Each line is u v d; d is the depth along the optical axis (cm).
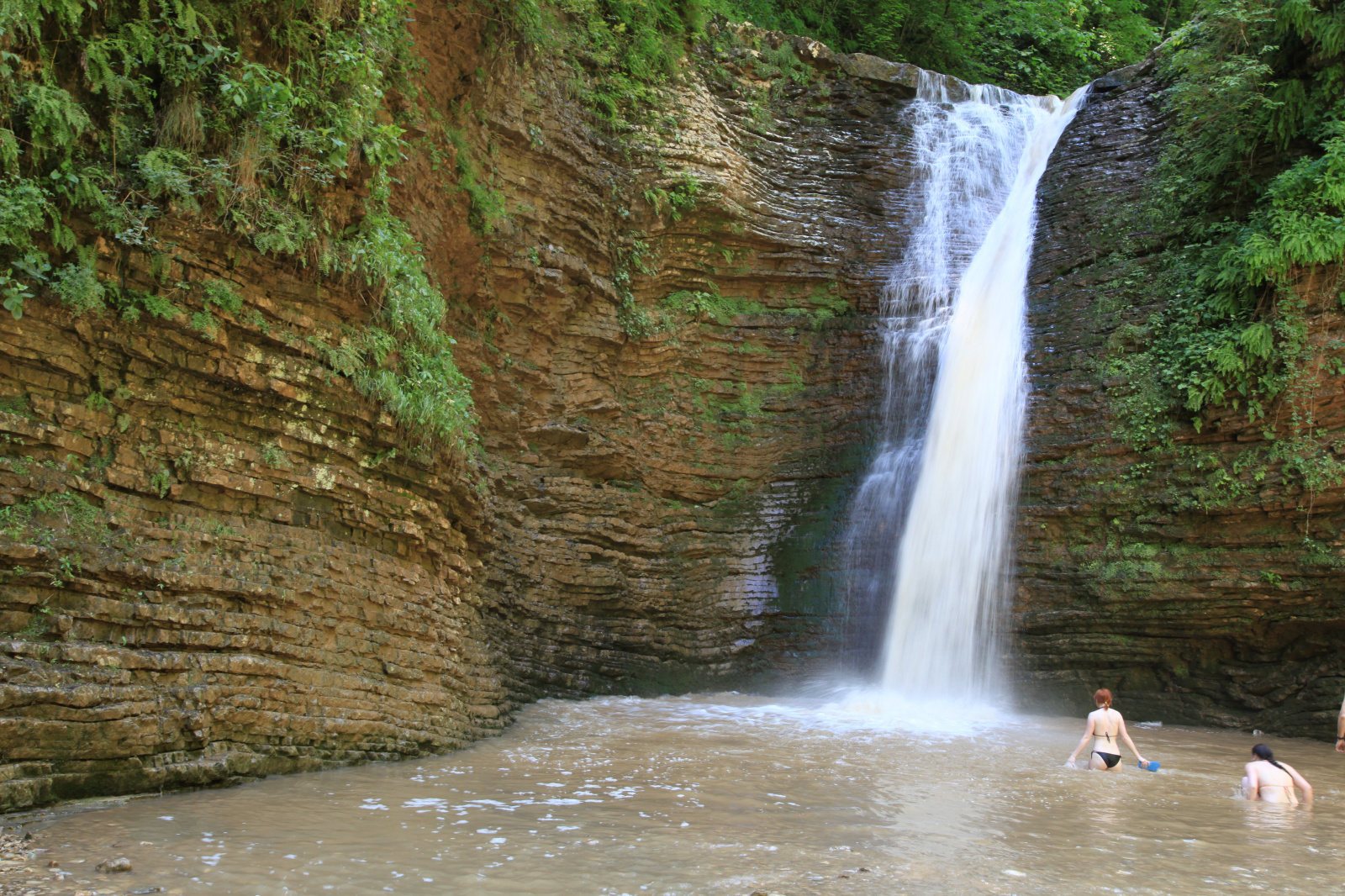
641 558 1719
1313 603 1366
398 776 816
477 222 1433
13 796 595
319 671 843
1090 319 1719
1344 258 1368
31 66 730
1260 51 1539
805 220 2044
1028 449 1647
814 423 1939
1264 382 1414
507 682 1360
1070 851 630
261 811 657
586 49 1791
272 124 855
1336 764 1112
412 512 1033
